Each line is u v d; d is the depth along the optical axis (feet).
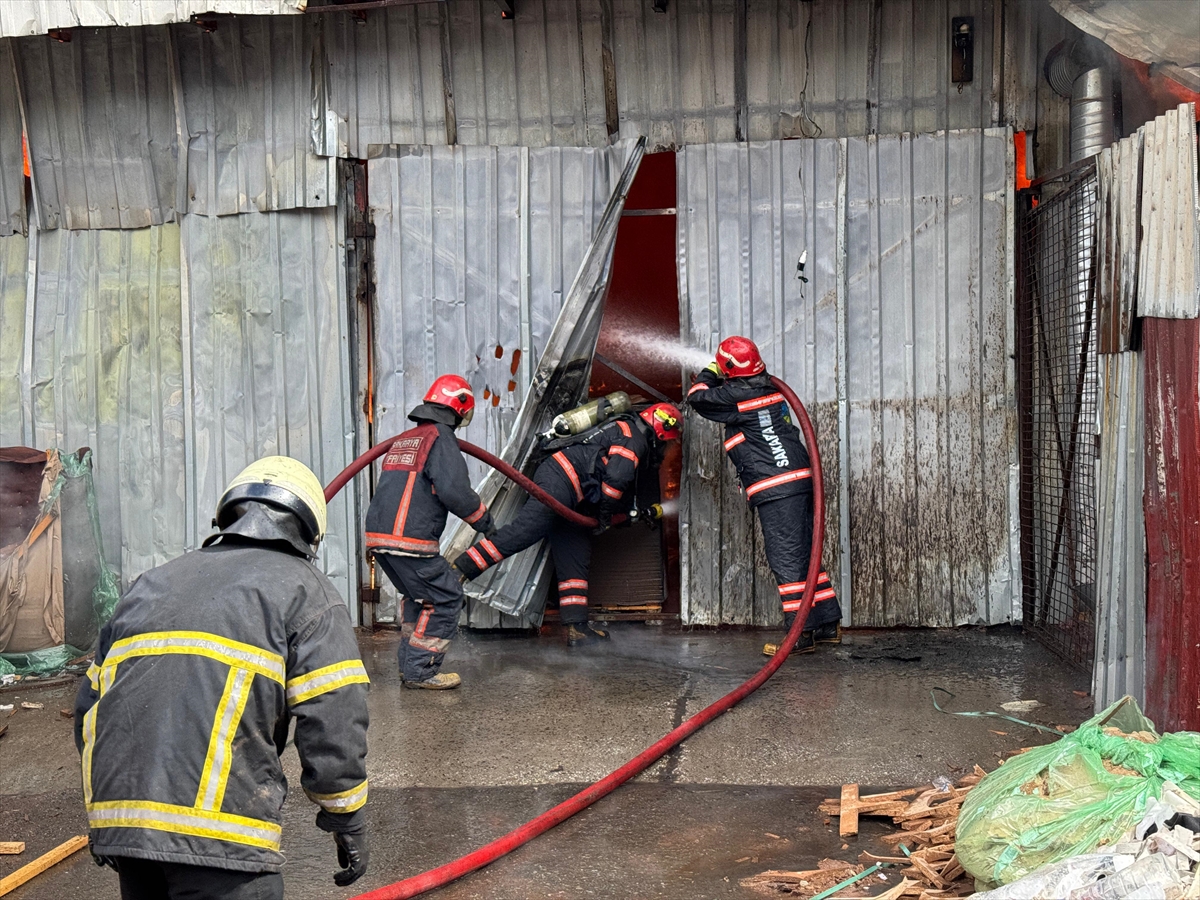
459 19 19.67
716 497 19.86
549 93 19.70
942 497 19.33
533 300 19.89
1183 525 12.00
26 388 20.98
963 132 18.83
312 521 7.59
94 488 19.57
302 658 6.91
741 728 14.49
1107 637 14.12
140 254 20.68
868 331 19.34
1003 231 18.89
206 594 6.91
